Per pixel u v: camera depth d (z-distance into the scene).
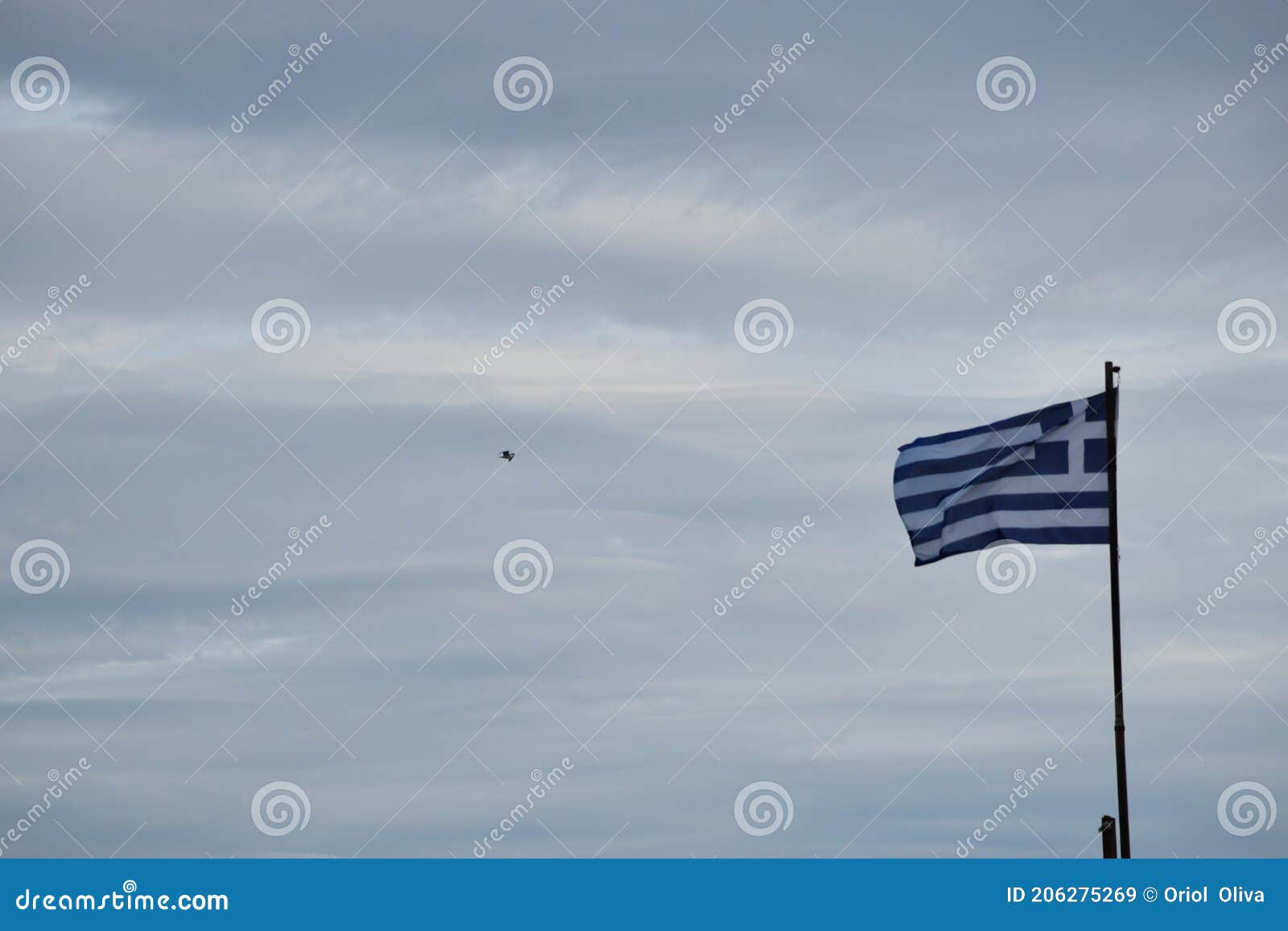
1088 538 67.06
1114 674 65.94
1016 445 68.19
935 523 68.88
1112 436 67.25
